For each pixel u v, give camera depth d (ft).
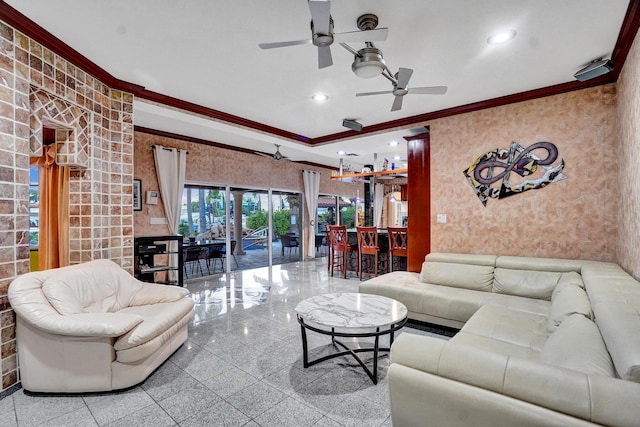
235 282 18.85
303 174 27.48
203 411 6.48
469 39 7.95
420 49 8.45
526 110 11.45
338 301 9.18
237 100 12.34
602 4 6.57
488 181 12.26
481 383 4.02
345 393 7.11
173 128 16.97
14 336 7.23
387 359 8.78
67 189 9.56
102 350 7.03
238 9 6.81
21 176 7.31
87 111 9.45
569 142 10.67
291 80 10.52
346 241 19.77
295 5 6.69
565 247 10.78
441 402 4.23
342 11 6.83
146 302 9.61
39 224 9.44
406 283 11.97
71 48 8.39
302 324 7.94
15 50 7.16
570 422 3.40
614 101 9.91
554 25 7.33
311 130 16.79
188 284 18.29
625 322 4.58
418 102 12.41
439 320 10.38
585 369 4.04
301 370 8.16
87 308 8.11
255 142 20.44
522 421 3.66
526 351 6.29
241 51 8.63
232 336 10.44
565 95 10.72
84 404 6.73
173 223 17.93
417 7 6.70
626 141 8.57
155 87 11.07
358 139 16.98
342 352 8.79
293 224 27.53
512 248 11.77
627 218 8.58
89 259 9.54
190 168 19.20
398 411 4.62
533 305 9.14
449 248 13.26
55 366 6.98
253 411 6.48
